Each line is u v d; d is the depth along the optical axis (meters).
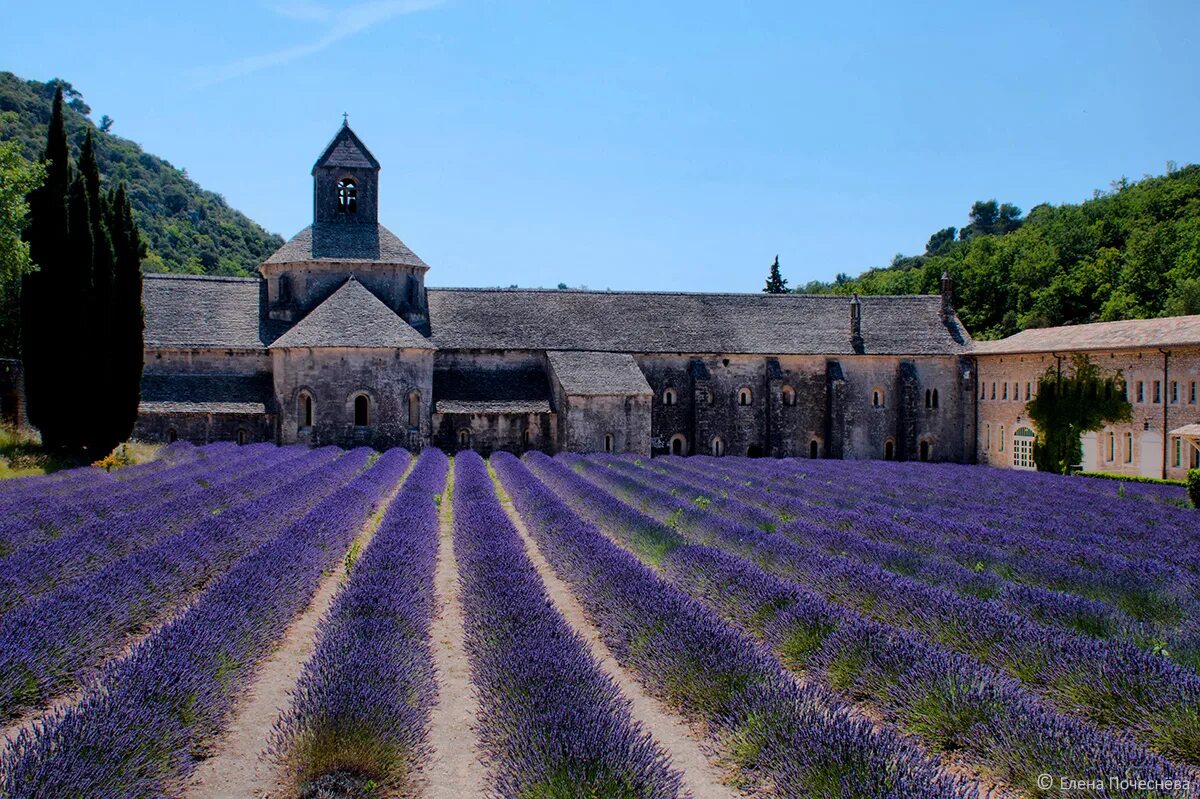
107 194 39.69
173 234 126.00
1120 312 80.75
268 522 21.91
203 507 23.38
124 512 22.88
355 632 12.09
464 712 11.42
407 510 24.20
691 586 17.03
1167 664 10.77
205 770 9.48
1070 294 89.00
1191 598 15.30
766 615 14.44
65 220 35.59
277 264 53.09
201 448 42.81
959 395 58.84
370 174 55.81
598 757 8.41
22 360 36.91
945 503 30.94
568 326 56.22
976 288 99.12
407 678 10.96
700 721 10.86
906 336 59.75
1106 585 16.34
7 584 14.34
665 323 57.84
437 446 50.19
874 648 11.74
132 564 15.48
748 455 56.88
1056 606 14.36
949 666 10.79
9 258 37.59
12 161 40.06
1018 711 9.51
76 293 35.62
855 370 58.28
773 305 61.22
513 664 11.11
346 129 55.88
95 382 36.16
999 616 13.18
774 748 9.20
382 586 14.75
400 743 9.44
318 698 9.74
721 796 9.05
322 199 55.38
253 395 49.16
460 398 51.34
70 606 12.64
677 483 34.03
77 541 17.55
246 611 12.89
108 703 9.12
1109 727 10.49
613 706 9.89
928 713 10.22
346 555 20.27
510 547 18.80
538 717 9.39
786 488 34.50
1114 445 46.12
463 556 18.78
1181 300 72.44
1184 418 41.72
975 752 9.59
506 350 53.81
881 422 58.50
